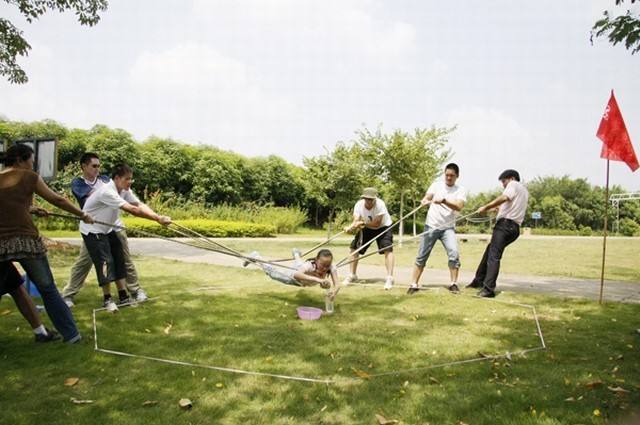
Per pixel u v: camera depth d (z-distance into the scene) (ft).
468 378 11.60
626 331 15.75
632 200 174.60
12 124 71.92
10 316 16.61
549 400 10.20
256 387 10.95
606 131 20.40
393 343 14.48
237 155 99.40
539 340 14.80
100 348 13.50
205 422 9.25
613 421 9.36
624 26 18.70
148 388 10.82
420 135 55.62
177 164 85.76
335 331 15.76
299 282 18.94
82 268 18.54
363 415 9.63
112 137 78.02
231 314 17.85
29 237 13.12
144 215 17.78
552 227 167.22
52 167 21.20
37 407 9.78
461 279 27.37
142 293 19.77
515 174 22.12
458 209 22.30
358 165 61.21
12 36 35.68
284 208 96.53
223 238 69.15
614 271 31.73
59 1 36.14
